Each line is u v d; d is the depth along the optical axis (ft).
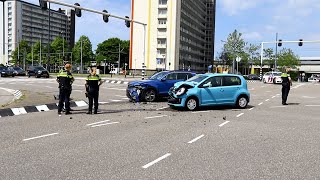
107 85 101.19
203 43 390.42
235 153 22.85
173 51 286.87
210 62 402.52
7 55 359.66
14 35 343.67
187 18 321.93
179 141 26.35
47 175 17.78
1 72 160.97
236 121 37.06
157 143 25.55
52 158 21.12
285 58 288.10
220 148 24.23
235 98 48.70
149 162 20.39
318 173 18.63
